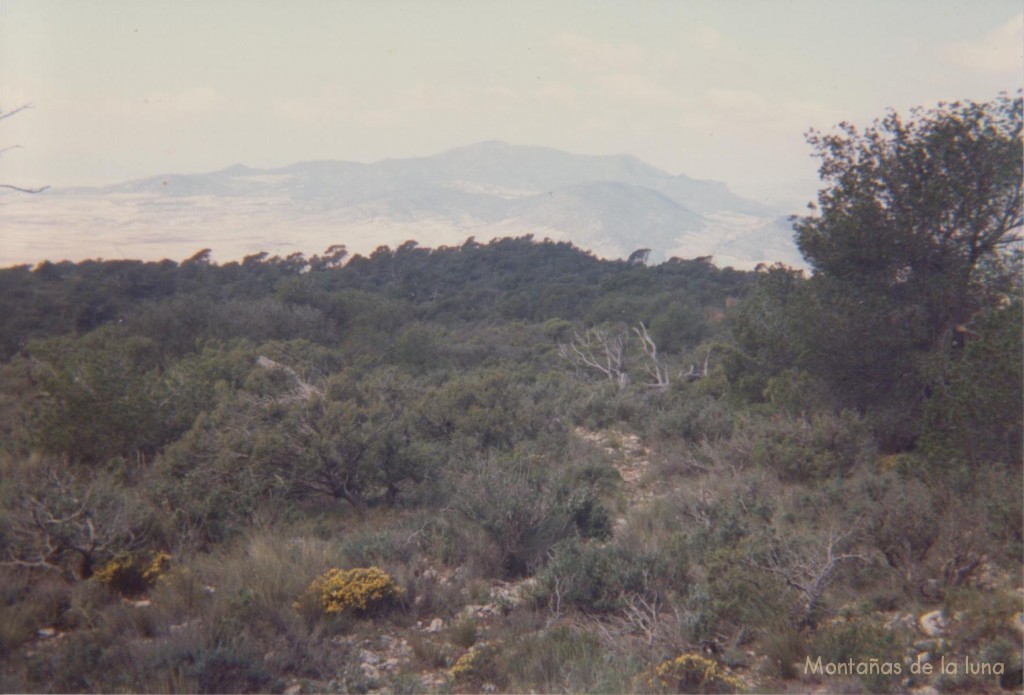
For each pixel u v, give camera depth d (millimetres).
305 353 24172
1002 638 5586
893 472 10500
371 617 6848
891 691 5219
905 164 13617
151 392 12742
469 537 8500
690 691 5332
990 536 7348
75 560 7547
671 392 20969
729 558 7070
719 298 54344
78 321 32438
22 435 11766
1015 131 13172
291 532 9352
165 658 5410
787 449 12148
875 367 13648
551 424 16281
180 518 8797
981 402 10406
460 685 5559
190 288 48438
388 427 12023
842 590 6973
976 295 13273
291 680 5617
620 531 9609
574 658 5812
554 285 61781
